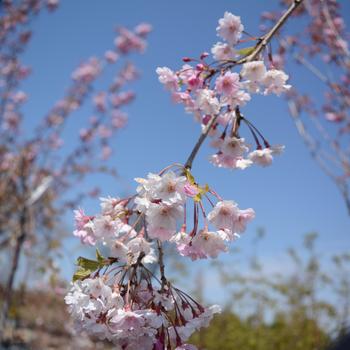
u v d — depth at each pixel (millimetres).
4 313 6023
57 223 6688
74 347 8336
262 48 2209
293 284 10211
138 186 1758
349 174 4746
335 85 5109
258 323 10125
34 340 8695
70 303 1728
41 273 5602
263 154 2195
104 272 1783
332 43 5500
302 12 5652
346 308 9375
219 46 2369
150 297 1754
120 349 1766
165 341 1725
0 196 6477
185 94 2283
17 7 7840
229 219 1837
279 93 2213
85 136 8766
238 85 2111
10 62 8305
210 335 9617
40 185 6797
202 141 1900
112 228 1814
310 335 9273
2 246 6691
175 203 1706
